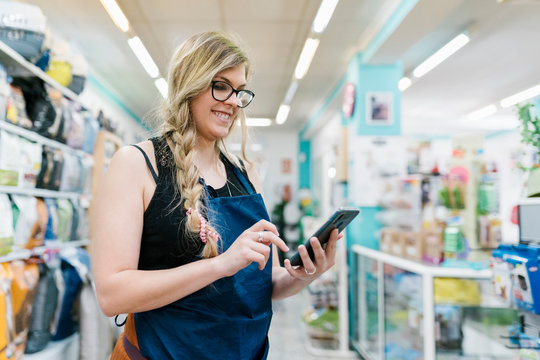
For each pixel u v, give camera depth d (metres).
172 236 0.90
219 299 0.91
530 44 4.63
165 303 0.81
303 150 11.05
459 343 2.39
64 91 2.46
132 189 0.88
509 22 4.07
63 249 2.37
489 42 4.59
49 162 2.23
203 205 0.93
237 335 0.91
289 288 1.09
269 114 8.80
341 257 4.09
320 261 0.97
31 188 2.09
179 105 0.98
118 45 5.00
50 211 2.23
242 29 4.42
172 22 4.25
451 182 2.65
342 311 4.04
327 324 4.31
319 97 7.25
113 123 3.48
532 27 4.18
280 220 10.30
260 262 0.79
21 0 3.76
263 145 11.17
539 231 1.72
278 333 4.66
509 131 9.11
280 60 5.40
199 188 0.92
